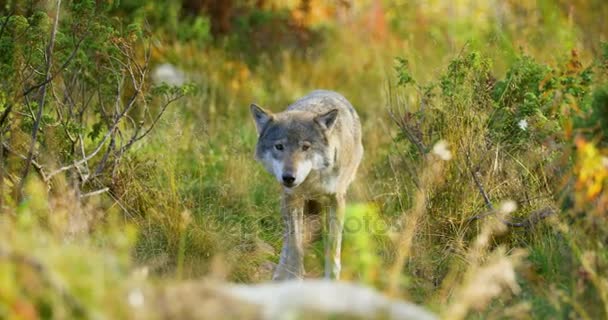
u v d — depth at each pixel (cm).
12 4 1238
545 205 1057
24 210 855
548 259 945
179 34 1956
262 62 2059
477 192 1145
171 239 1073
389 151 1405
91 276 607
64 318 573
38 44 1112
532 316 837
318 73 2056
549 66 1301
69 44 1162
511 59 1435
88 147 1292
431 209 1144
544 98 1193
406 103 1384
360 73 2022
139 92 1188
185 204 1203
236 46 2052
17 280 587
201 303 611
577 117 928
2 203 895
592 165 813
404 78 1252
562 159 925
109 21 1258
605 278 811
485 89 1226
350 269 1039
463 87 1212
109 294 596
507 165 1169
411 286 959
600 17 1820
